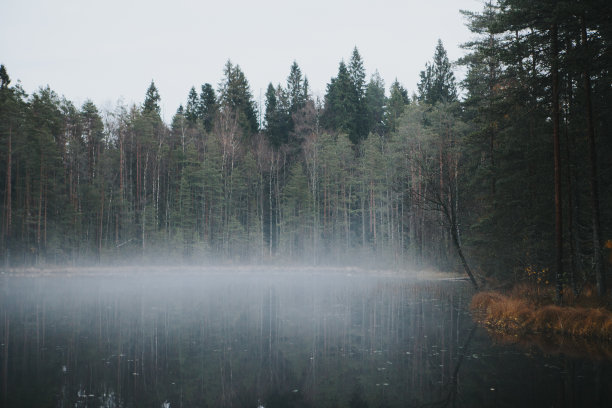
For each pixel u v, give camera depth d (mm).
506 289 24531
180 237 58750
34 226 53094
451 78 64438
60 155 57938
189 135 70688
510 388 10078
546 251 21672
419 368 12070
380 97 88688
